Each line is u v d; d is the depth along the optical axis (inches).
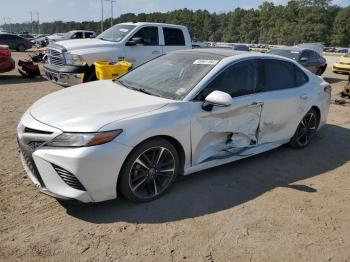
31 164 129.8
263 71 183.3
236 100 165.3
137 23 386.6
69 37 952.3
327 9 3964.1
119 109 135.9
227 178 171.5
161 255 114.7
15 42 1189.7
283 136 201.5
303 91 206.1
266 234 129.3
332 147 230.4
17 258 109.0
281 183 171.0
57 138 123.9
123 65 302.8
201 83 154.9
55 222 127.8
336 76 718.5
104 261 110.5
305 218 141.8
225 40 4527.6
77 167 121.1
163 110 141.3
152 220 132.6
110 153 124.9
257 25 4311.0
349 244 127.8
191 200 148.3
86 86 175.8
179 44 410.3
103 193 128.9
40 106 148.4
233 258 115.7
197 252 117.3
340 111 338.3
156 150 141.3
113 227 127.0
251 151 181.6
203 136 154.9
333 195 162.7
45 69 362.0
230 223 134.2
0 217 128.4
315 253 121.6
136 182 139.1
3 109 283.1
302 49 592.7
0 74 508.4
